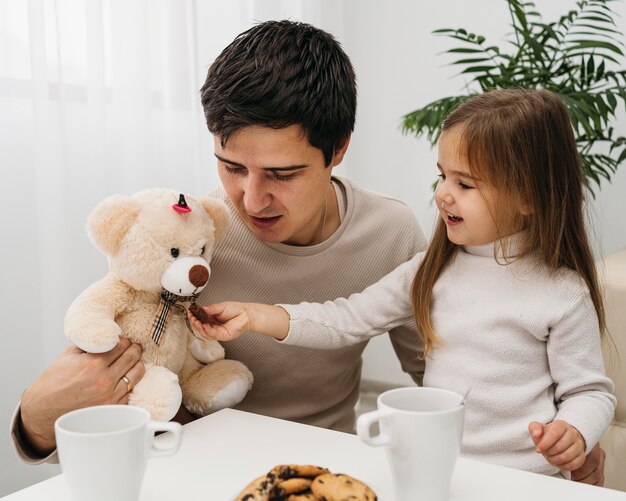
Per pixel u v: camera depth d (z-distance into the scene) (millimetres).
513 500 554
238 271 1018
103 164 1442
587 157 1854
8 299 1330
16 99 1312
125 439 472
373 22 2549
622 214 2189
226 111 802
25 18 1303
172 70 1656
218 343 952
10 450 1326
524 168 843
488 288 885
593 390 824
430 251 937
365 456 637
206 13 1747
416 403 558
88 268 1443
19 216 1335
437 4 2426
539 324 834
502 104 870
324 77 844
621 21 2137
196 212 844
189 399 882
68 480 480
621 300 1191
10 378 1334
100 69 1417
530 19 2295
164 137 1656
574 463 727
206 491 567
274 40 841
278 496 469
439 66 2451
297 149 825
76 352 788
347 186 1093
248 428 708
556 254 854
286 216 885
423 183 2537
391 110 2561
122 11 1498
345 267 1058
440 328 901
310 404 1095
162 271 800
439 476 514
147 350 824
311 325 911
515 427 837
